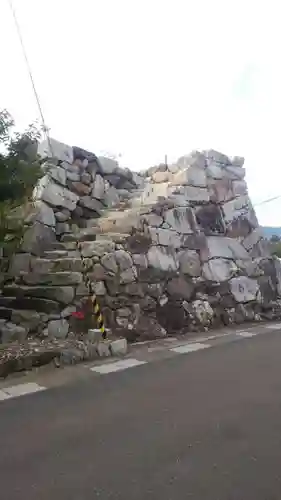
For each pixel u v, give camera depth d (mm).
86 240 11867
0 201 8117
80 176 14555
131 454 3783
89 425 4551
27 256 11086
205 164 15406
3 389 6090
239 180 16234
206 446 3881
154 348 9078
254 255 15266
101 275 10266
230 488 3125
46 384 6328
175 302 11594
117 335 9547
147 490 3148
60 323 9602
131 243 11383
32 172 8328
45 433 4363
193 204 14227
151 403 5238
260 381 6074
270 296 14883
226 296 13258
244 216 15648
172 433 4227
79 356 7746
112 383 6289
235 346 9102
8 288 10539
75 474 3447
